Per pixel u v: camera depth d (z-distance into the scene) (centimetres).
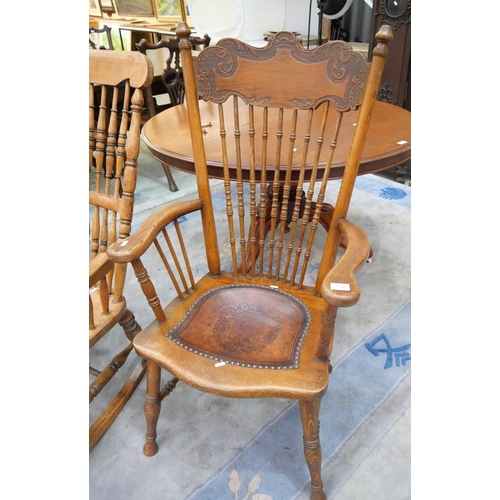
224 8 333
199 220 243
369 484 110
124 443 123
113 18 455
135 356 152
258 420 129
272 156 132
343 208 103
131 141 109
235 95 105
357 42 348
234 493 110
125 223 114
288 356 95
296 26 351
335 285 75
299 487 111
